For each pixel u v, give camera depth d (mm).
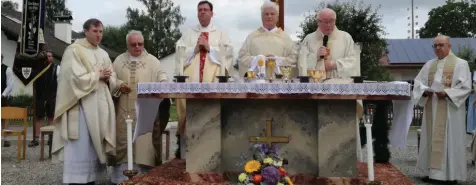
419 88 7090
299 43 6969
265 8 6918
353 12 19859
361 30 19719
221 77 5473
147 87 5242
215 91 5164
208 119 5477
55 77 11766
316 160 5523
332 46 6633
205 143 5477
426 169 7230
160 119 6891
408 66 30562
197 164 5484
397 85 5016
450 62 7012
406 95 5016
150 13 51125
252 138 5523
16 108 9219
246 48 6941
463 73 6879
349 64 6465
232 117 5656
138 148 6707
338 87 5051
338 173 5320
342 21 19609
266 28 6969
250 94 5129
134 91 6781
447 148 6926
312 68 6469
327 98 5062
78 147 6105
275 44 6824
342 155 5320
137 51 6867
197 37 7359
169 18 51125
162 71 6984
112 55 36062
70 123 6070
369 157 4922
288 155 5559
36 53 11438
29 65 11406
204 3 7332
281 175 4801
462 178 6914
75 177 6062
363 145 7719
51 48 25078
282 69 6027
